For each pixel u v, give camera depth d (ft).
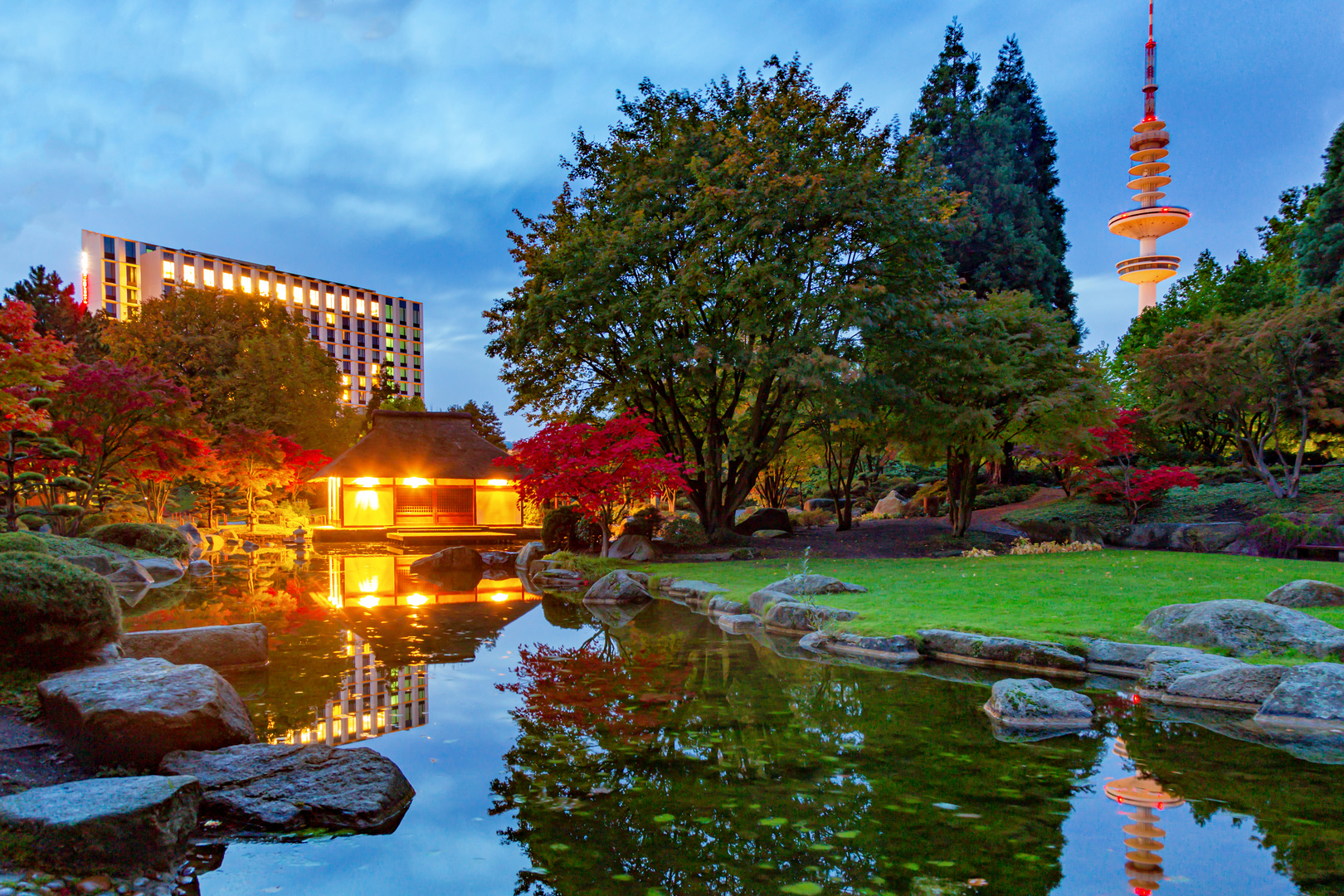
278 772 13.57
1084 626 24.79
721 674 22.80
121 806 10.50
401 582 51.65
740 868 10.33
